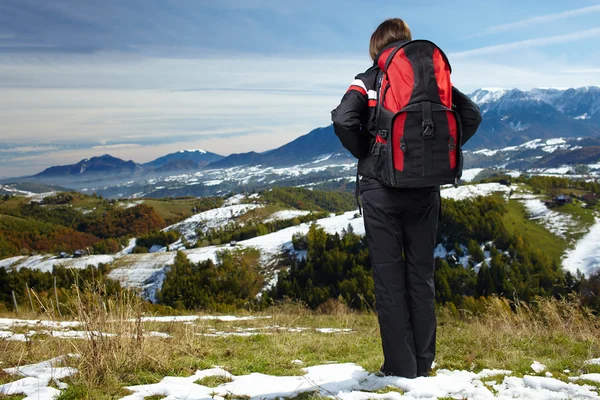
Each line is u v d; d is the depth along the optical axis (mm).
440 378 2719
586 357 3521
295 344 4680
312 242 118438
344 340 5152
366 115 2750
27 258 161375
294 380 2957
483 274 90312
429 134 2385
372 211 2746
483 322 6395
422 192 2705
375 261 2768
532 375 2910
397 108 2459
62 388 2742
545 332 4848
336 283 94562
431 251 2820
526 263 97062
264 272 114688
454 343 4535
